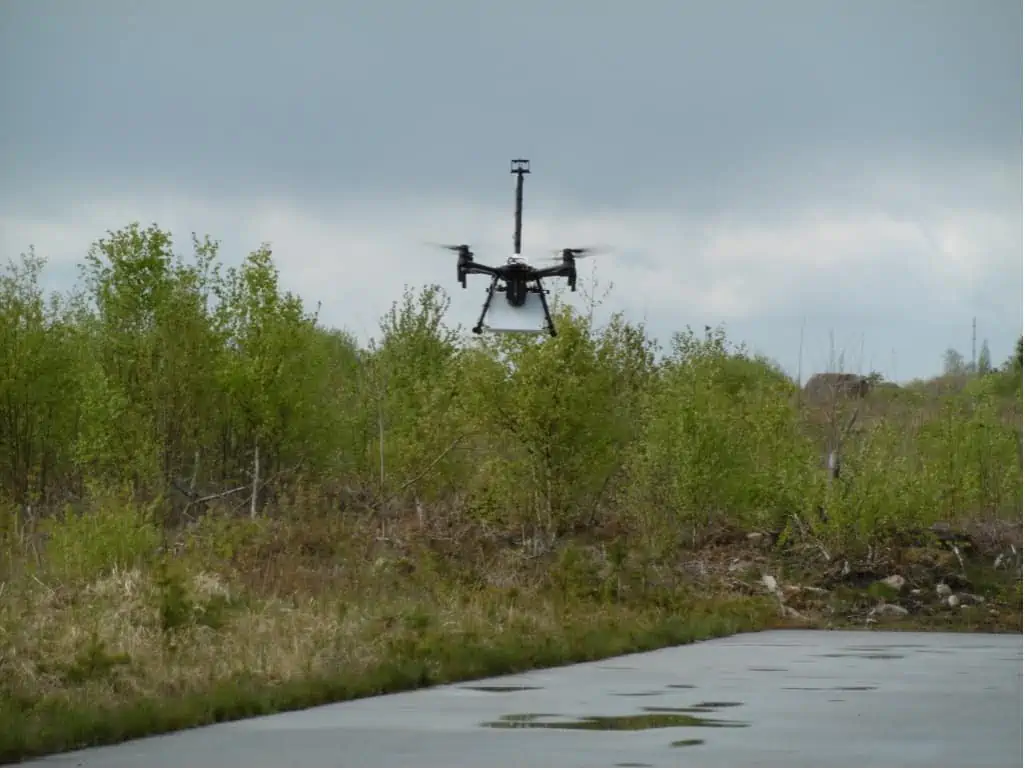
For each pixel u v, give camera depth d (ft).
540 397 144.66
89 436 163.63
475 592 113.50
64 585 99.19
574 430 145.69
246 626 82.07
